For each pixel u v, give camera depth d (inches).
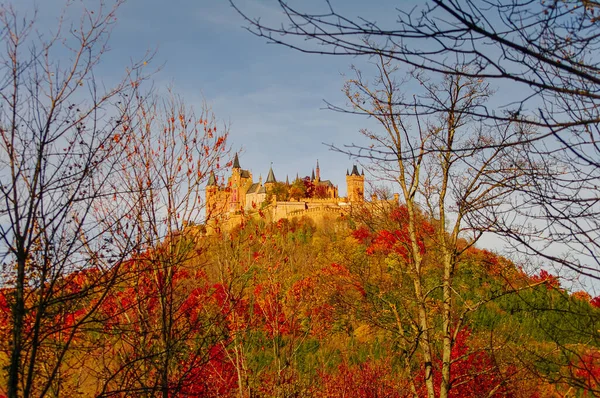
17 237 298.8
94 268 348.5
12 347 309.3
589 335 300.7
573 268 227.3
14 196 300.8
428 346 493.4
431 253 532.4
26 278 323.0
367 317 534.0
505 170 323.9
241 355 510.6
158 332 422.0
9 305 311.9
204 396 454.9
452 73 172.9
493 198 368.8
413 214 520.7
